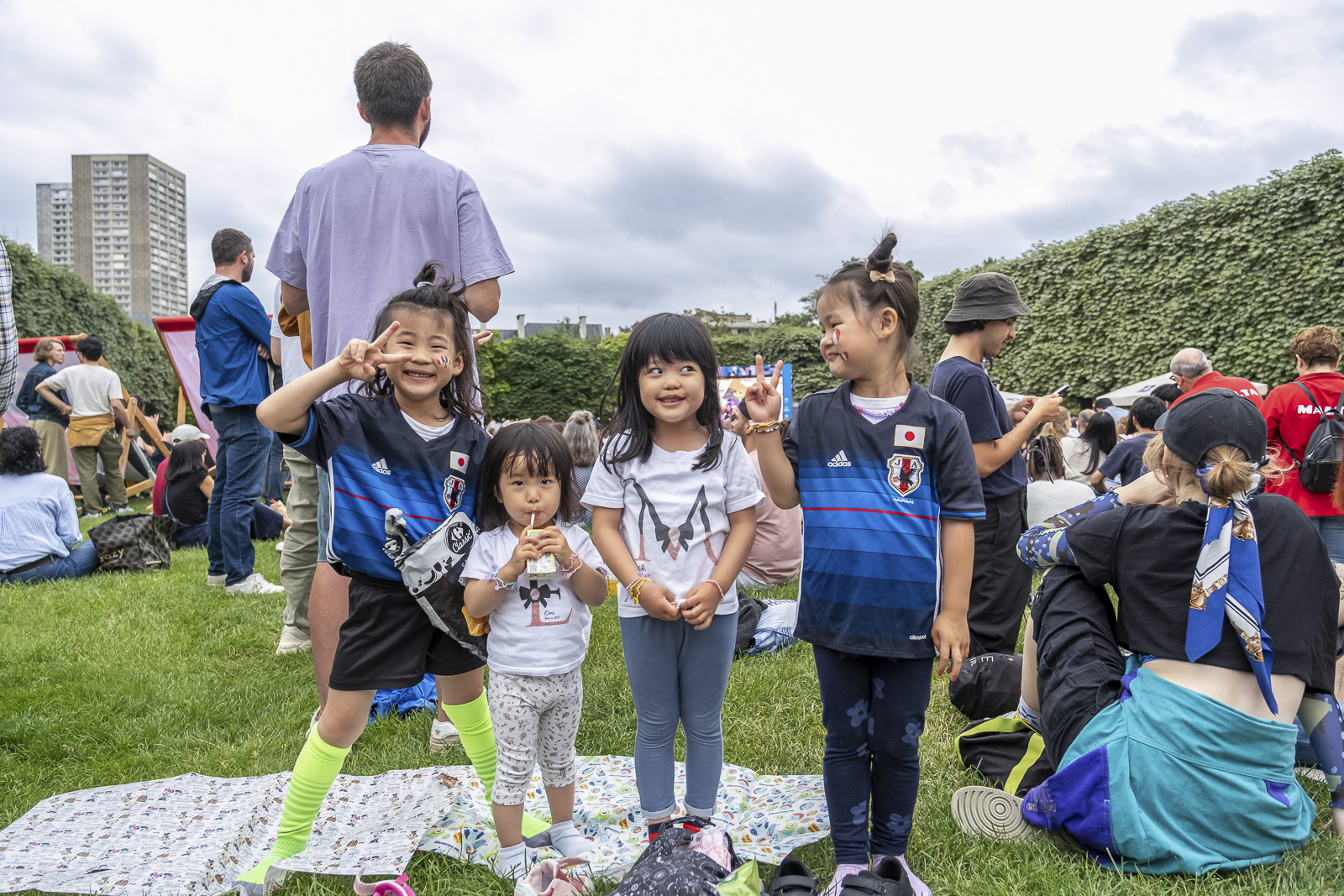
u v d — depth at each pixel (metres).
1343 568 2.96
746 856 2.35
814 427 2.26
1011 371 15.77
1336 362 4.86
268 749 3.17
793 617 4.30
